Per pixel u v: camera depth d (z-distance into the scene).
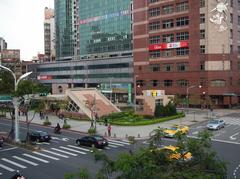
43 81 147.38
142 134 43.16
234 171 25.39
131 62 108.25
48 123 52.94
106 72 117.81
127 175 10.66
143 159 10.96
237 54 86.31
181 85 87.00
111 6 137.75
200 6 82.25
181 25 86.31
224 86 81.69
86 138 35.81
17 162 29.30
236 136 42.75
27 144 35.72
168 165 11.23
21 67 149.38
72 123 54.06
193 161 11.64
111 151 33.00
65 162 29.05
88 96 65.06
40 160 29.91
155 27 92.12
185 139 12.74
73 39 164.62
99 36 144.38
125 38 132.00
